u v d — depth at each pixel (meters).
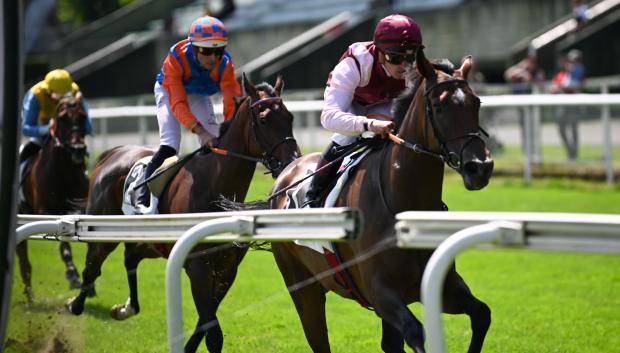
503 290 14.75
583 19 38.53
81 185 14.84
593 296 14.15
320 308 9.58
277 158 10.34
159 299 13.84
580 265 17.02
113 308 12.02
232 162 10.55
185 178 10.80
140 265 16.83
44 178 14.61
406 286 7.87
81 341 11.36
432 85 7.68
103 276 15.70
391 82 8.81
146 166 11.51
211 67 10.80
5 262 6.84
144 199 11.22
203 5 54.97
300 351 11.02
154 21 54.62
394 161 8.02
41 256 16.91
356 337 11.81
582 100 25.12
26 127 14.91
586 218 5.12
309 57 43.56
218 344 9.40
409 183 7.90
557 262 17.39
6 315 6.88
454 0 45.91
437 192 8.02
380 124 8.13
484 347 11.12
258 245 10.12
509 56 38.47
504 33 41.94
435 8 43.97
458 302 7.85
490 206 21.81
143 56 49.41
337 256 8.46
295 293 9.70
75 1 61.56
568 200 22.64
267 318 12.94
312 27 47.25
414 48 8.44
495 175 27.16
